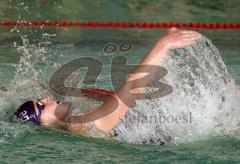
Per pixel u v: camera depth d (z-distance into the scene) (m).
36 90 14.95
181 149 10.37
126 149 10.34
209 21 29.80
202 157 9.78
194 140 10.91
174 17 30.81
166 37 10.81
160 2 34.50
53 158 9.69
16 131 11.25
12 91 14.90
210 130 11.28
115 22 29.97
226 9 32.38
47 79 16.77
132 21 30.14
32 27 28.39
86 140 10.88
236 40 25.73
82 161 9.51
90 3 34.16
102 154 9.97
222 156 9.81
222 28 28.75
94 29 28.83
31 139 10.84
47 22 29.58
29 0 34.38
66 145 10.50
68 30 28.30
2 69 19.34
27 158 9.66
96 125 11.20
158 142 10.91
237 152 10.08
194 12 31.83
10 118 11.93
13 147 10.31
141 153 10.07
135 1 34.84
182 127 11.27
